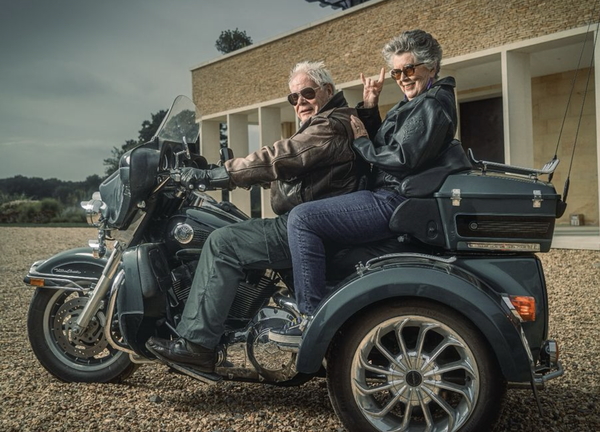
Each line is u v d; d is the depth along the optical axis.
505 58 11.12
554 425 2.73
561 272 7.29
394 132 2.65
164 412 2.94
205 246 2.82
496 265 2.53
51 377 3.52
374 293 2.40
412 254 2.51
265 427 2.74
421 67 2.84
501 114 16.12
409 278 2.38
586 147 13.95
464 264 2.54
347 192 2.82
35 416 2.89
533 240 2.48
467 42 11.86
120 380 3.42
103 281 3.13
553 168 2.52
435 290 2.36
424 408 2.43
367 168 2.89
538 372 2.49
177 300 3.02
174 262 3.10
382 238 2.70
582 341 4.17
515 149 11.23
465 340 2.39
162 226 3.10
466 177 2.53
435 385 2.42
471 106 16.88
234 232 2.79
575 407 2.95
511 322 2.32
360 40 14.34
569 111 14.17
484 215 2.48
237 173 2.77
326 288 2.71
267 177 2.76
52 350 3.40
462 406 2.42
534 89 14.84
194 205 3.11
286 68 16.67
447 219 2.51
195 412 2.94
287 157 2.73
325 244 2.78
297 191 2.87
